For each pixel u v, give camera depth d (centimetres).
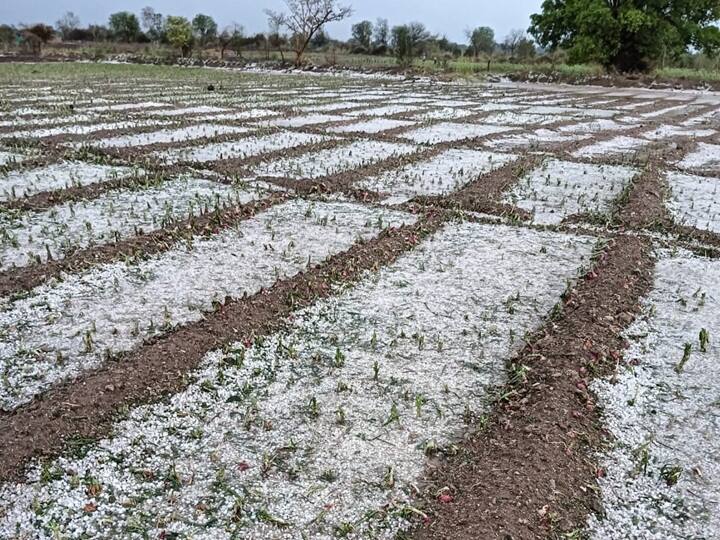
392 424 232
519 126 959
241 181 559
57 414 227
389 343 290
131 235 412
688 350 275
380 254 395
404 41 2436
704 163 719
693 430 233
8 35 2881
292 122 917
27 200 473
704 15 2264
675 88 1892
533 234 446
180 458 212
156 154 656
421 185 575
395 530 184
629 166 674
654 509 195
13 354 271
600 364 273
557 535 180
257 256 387
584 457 215
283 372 265
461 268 380
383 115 1030
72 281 342
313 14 2548
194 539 178
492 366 275
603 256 396
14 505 189
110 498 193
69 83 1446
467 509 187
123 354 271
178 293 333
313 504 193
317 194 533
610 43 2180
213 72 2116
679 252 420
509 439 221
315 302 328
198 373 261
